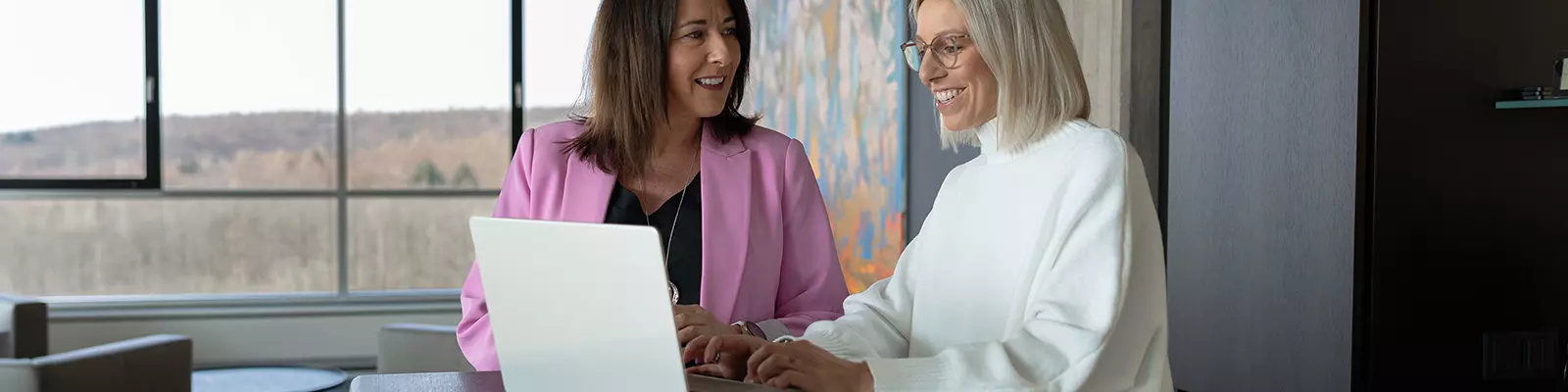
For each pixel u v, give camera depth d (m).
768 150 2.15
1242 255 2.82
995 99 1.54
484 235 1.38
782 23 6.41
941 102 1.58
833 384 1.33
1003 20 1.49
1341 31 2.46
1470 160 2.45
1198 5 2.97
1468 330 2.47
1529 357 2.49
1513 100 2.44
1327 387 2.54
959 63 1.53
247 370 5.80
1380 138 2.40
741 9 2.07
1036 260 1.47
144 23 6.59
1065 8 4.73
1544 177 2.49
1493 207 2.47
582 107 2.22
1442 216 2.44
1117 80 4.45
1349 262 2.45
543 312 1.33
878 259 6.40
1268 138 2.70
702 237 2.08
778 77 6.43
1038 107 1.50
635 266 1.19
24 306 4.70
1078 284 1.40
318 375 5.68
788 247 2.17
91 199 6.57
